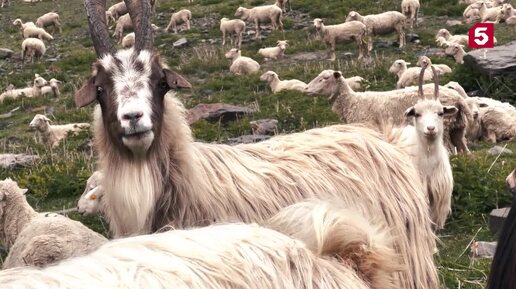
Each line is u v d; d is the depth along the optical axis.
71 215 22.61
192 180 11.55
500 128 29.08
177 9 67.31
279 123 32.12
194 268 4.51
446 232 19.88
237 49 48.25
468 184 21.38
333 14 59.31
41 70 53.50
